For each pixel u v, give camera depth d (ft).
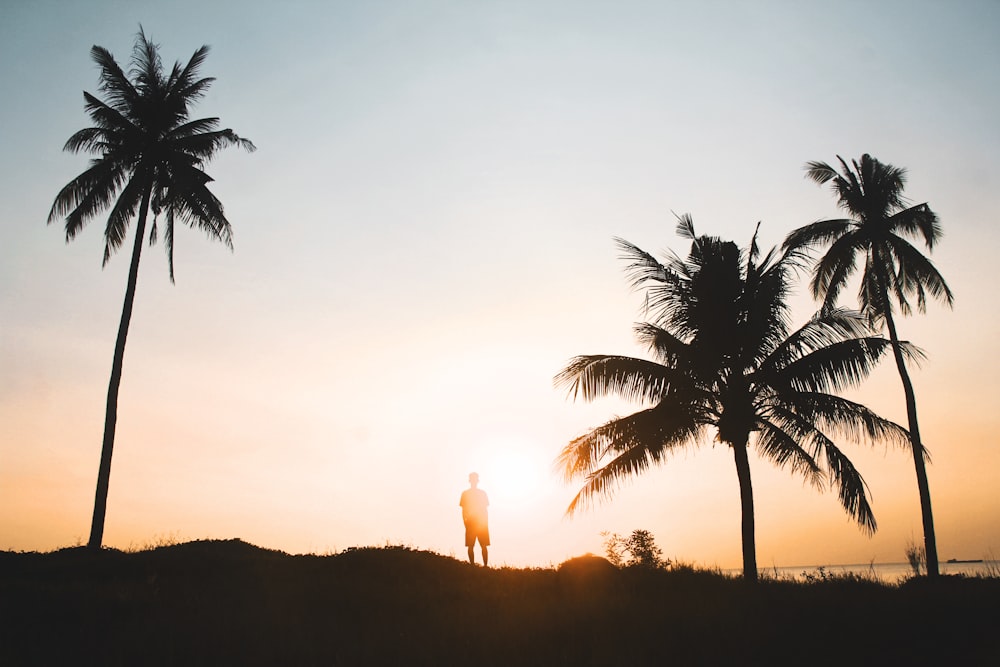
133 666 28.89
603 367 66.85
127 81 90.22
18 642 32.32
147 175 88.63
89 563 59.52
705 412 68.85
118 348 82.38
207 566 56.85
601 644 30.68
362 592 44.50
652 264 71.31
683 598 41.73
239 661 29.27
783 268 68.39
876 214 94.12
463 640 32.17
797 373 64.85
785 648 30.37
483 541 62.44
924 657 29.25
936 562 76.89
